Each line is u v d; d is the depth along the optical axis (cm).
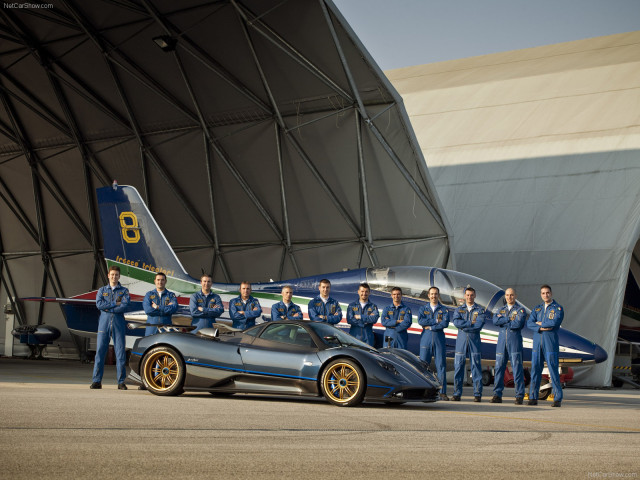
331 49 1723
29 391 931
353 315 1196
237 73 1961
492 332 1311
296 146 2039
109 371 2191
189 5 1800
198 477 361
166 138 2256
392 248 2105
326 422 652
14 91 2334
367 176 1986
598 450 511
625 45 3131
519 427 675
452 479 375
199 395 984
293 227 2248
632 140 2361
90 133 2353
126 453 425
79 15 1938
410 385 845
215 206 2336
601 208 2317
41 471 363
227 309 1552
